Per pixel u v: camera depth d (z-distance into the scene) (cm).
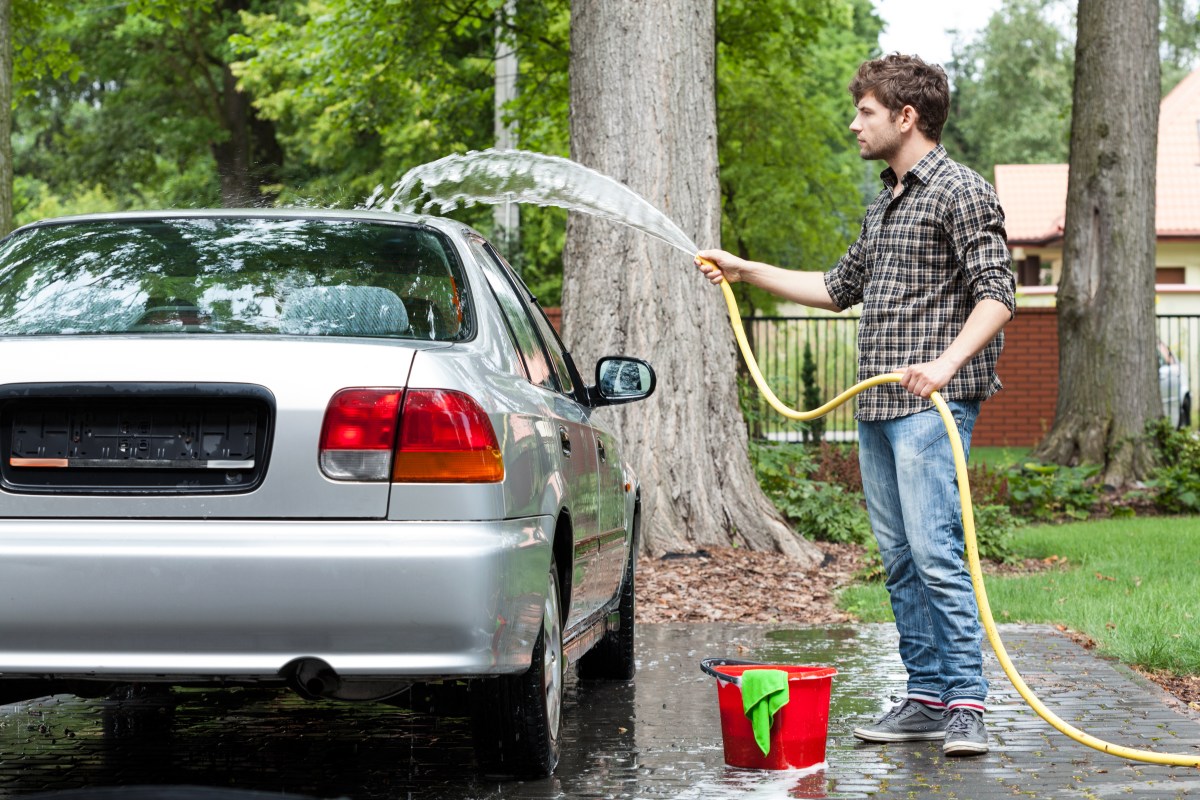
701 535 1303
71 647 443
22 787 541
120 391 446
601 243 1306
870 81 621
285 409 447
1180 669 816
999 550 1368
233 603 438
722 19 2523
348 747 611
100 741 625
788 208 3238
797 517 1487
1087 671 808
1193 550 1364
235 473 446
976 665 609
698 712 695
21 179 5531
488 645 453
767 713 564
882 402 614
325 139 3431
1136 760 581
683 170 1308
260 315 507
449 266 550
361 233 561
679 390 1306
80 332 497
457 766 573
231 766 577
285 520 445
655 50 1300
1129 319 2019
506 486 469
